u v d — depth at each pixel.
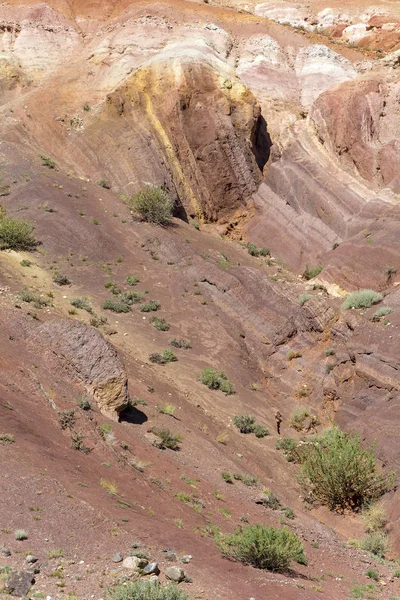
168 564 11.24
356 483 21.12
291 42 58.28
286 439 25.14
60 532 11.35
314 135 46.25
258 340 31.34
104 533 11.77
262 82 54.47
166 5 57.56
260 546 13.02
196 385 27.09
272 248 42.53
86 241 35.84
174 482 17.28
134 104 48.00
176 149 46.16
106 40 54.88
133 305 32.06
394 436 23.27
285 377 29.44
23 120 48.06
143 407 22.22
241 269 34.75
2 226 34.19
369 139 45.03
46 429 15.86
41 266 33.47
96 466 15.40
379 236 36.50
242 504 18.28
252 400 27.59
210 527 14.49
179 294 33.34
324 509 21.31
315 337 30.36
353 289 35.09
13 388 17.08
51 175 41.78
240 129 47.75
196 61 49.28
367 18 69.50
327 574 14.53
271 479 22.52
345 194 42.22
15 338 19.97
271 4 73.31
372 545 18.75
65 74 53.41
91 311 30.50
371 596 13.52
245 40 57.53
